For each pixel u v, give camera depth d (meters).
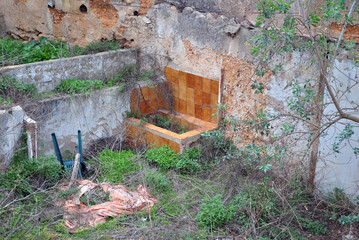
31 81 8.91
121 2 10.72
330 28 7.37
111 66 10.16
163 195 7.98
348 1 6.95
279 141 8.02
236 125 7.59
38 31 12.20
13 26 12.62
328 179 7.81
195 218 7.18
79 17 11.40
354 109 6.60
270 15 6.13
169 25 10.21
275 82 8.45
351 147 7.28
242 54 8.87
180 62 10.28
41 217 6.95
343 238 6.87
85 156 9.49
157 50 10.66
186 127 10.33
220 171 8.64
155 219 7.23
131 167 8.88
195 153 9.09
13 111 7.42
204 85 9.86
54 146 8.49
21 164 7.42
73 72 9.52
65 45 11.23
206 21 9.39
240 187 7.96
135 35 10.83
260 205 7.10
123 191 7.90
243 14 8.75
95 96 9.53
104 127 9.95
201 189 8.11
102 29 11.23
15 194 7.22
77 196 7.46
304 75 7.86
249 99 9.06
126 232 6.80
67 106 9.12
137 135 10.03
